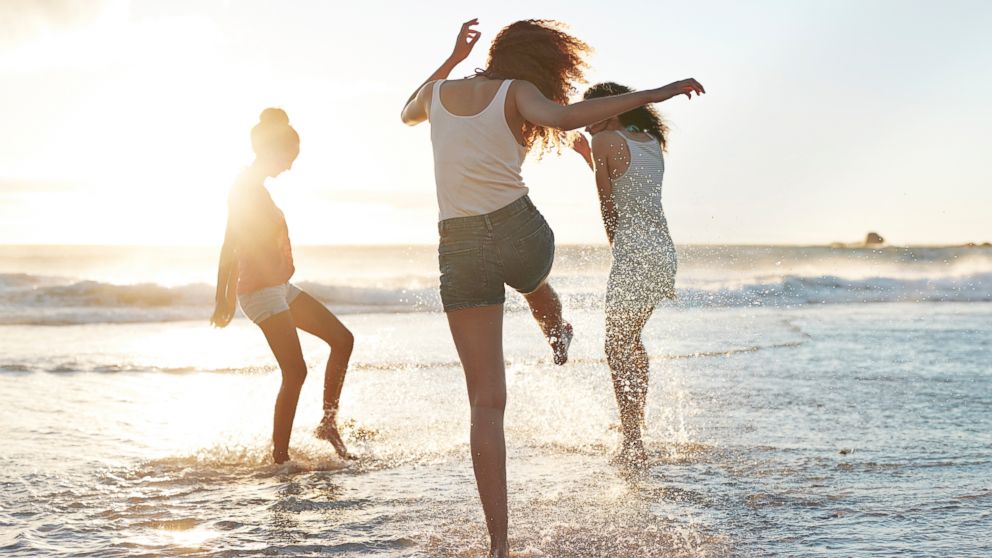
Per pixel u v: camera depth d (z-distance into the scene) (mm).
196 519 3328
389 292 17938
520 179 2809
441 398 6273
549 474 4027
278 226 4281
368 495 3707
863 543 2955
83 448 4664
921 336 10297
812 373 7312
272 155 4293
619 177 4301
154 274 31891
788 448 4559
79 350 9273
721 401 6020
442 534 3113
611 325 4316
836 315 13867
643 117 4461
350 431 4984
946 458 4297
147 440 4879
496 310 2822
